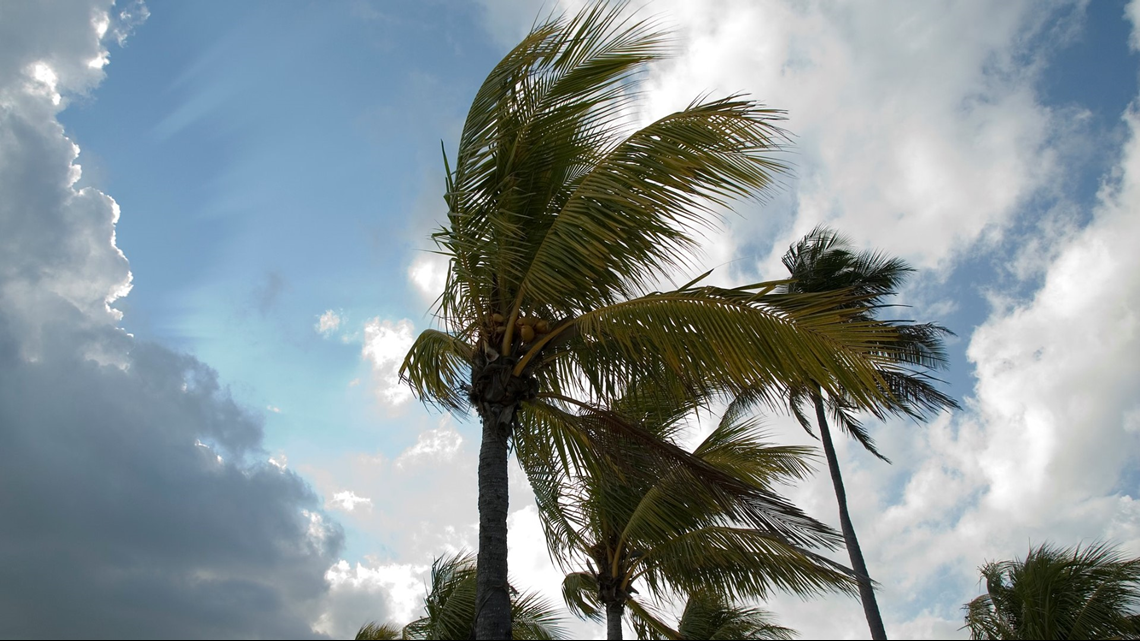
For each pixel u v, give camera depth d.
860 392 5.50
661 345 6.11
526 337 6.84
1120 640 11.49
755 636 14.45
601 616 11.95
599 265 6.42
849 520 16.77
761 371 5.80
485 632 5.88
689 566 9.34
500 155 7.11
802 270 17.64
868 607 15.86
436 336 7.62
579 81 7.05
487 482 6.50
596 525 10.48
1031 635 12.12
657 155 6.31
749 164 6.29
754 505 6.83
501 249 6.48
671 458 7.16
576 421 7.18
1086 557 12.34
